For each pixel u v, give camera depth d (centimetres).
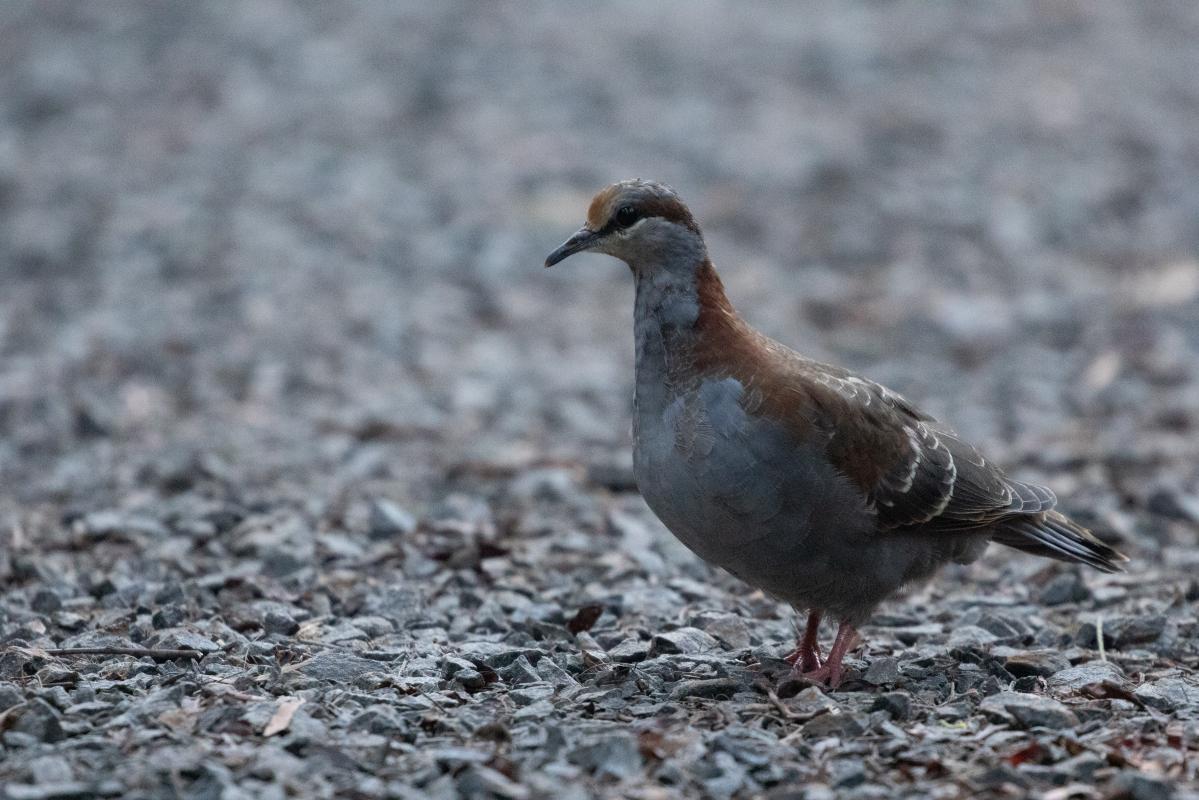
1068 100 2936
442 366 1694
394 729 722
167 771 661
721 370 806
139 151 2559
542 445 1438
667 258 824
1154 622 907
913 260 2125
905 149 2625
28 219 2194
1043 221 2272
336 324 1820
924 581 879
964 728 744
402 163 2514
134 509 1177
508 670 829
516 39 3306
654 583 1041
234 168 2461
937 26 3506
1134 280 2023
